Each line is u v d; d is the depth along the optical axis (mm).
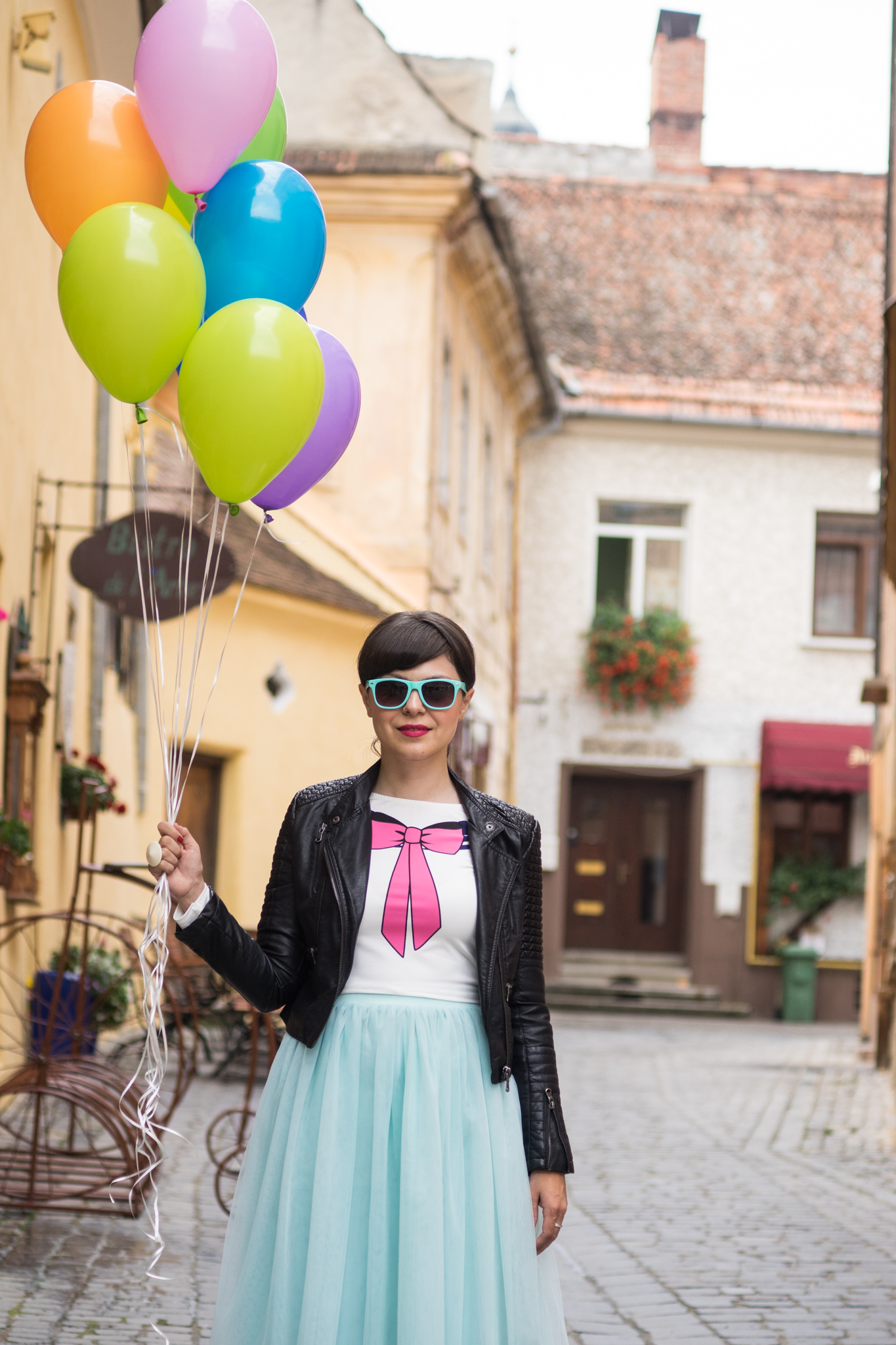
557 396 21859
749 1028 19766
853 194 26656
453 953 2766
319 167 16562
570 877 22828
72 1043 6453
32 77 8562
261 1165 2773
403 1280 2586
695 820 22562
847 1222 6504
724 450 23047
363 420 16719
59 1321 4391
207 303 3490
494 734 20484
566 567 22781
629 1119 9852
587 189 25547
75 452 10586
